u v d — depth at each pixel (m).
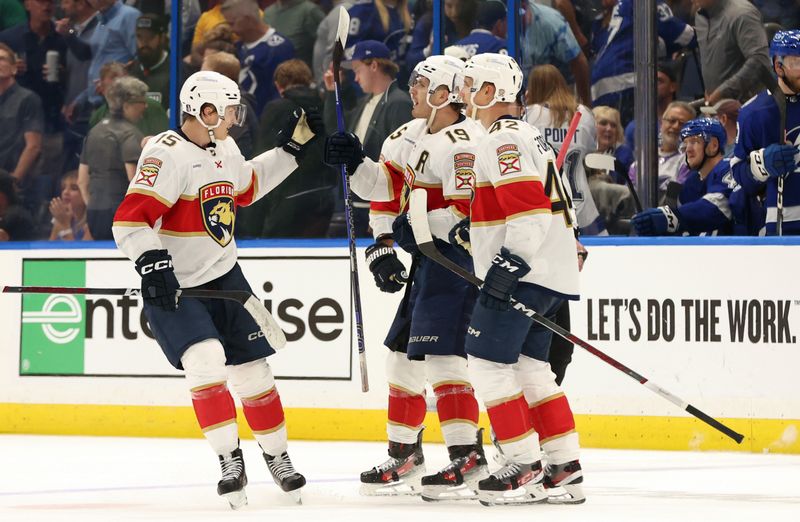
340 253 24.70
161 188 15.66
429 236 15.91
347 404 24.55
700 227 24.09
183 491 17.61
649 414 22.80
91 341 25.91
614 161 24.52
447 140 16.67
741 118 23.89
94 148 27.83
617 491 17.33
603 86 25.88
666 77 25.86
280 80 27.08
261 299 25.23
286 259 25.08
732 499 16.47
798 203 23.42
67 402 26.02
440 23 26.12
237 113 16.38
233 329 16.36
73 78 27.95
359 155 17.59
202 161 16.03
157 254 15.41
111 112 27.77
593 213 25.97
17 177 28.19
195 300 15.91
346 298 24.64
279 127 27.17
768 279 22.16
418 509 15.50
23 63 28.17
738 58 25.59
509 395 15.34
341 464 20.86
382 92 26.55
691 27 25.73
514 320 15.17
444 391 16.50
